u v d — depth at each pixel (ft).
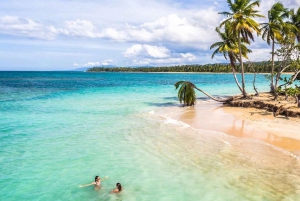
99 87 219.00
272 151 53.98
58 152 53.62
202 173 44.47
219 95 161.38
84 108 106.22
